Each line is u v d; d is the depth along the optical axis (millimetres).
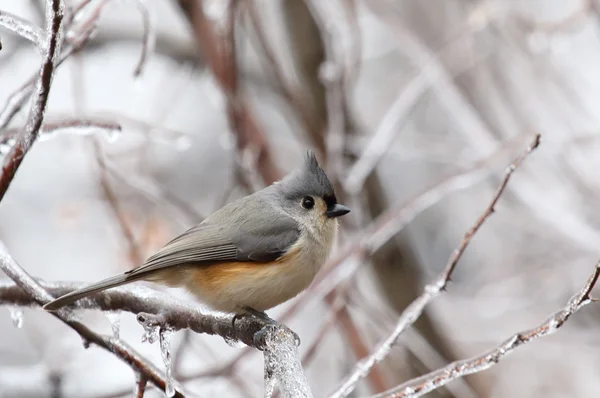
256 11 11547
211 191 16031
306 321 14430
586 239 11977
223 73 10641
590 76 13602
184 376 9016
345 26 11391
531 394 13750
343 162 11875
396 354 11477
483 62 13758
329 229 8664
